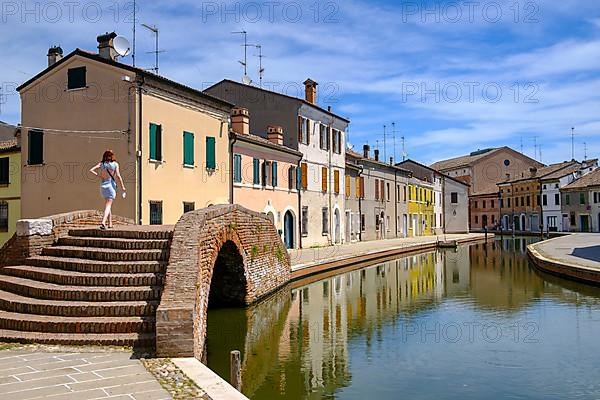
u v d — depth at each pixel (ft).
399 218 196.75
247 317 55.47
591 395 34.68
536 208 262.88
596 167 259.19
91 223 48.93
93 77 72.59
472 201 309.22
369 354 43.68
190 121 81.97
